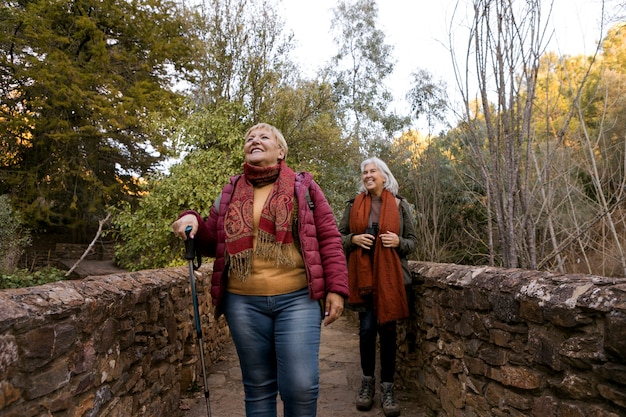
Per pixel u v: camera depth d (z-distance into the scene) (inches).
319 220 82.0
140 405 95.5
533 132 128.5
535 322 67.7
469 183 233.8
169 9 761.0
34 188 693.3
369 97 681.6
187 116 349.7
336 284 78.8
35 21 671.1
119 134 722.8
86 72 703.1
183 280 130.3
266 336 79.7
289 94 399.9
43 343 57.1
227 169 315.0
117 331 81.8
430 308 120.0
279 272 78.3
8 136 678.5
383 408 121.6
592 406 55.7
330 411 125.2
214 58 379.2
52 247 796.0
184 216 84.3
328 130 412.5
